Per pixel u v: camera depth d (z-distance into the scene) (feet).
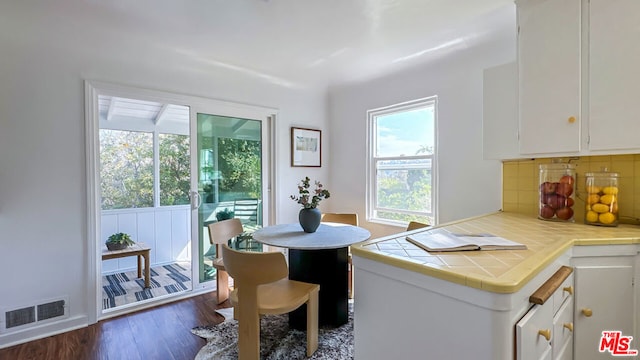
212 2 6.27
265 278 5.49
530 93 6.16
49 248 7.11
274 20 7.01
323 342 6.79
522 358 2.93
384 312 3.83
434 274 3.22
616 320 4.66
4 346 6.59
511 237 4.77
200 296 9.47
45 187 7.05
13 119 6.67
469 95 8.71
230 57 9.32
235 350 6.51
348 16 6.82
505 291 2.74
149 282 10.67
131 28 7.43
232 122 10.34
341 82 11.72
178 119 14.14
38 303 6.98
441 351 3.25
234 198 10.47
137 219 13.20
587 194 5.95
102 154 12.89
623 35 5.12
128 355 6.36
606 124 5.32
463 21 7.01
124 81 8.04
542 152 6.05
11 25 6.59
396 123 11.03
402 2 6.24
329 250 7.49
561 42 5.74
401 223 10.75
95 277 7.72
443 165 9.35
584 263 4.64
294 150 11.92
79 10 6.63
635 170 5.82
